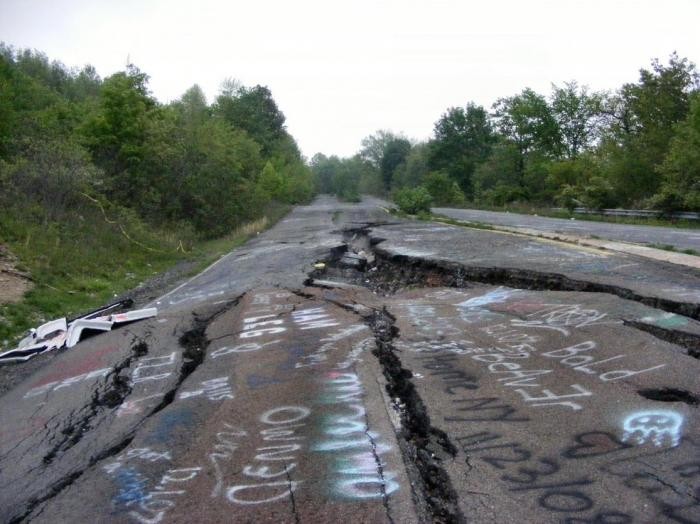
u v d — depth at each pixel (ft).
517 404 16.99
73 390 23.52
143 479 14.69
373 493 12.94
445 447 14.90
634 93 114.32
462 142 264.72
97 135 83.35
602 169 118.21
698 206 82.94
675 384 17.39
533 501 12.09
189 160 97.25
